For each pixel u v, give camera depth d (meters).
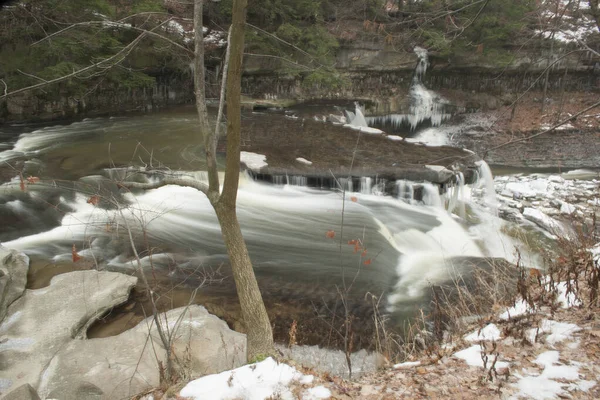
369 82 21.25
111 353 5.19
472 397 3.38
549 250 9.71
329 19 20.89
